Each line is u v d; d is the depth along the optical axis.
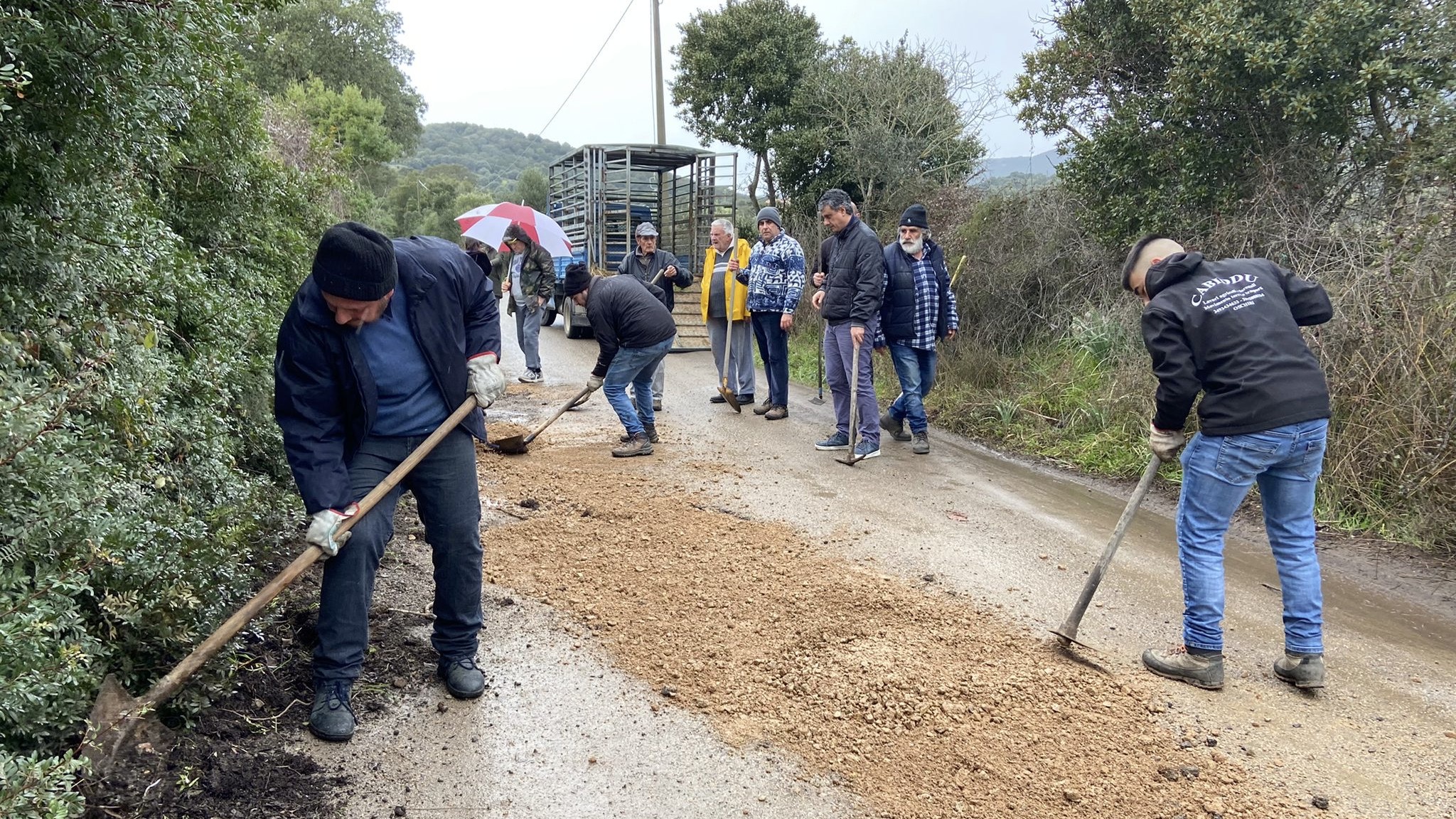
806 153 17.27
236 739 2.86
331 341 2.79
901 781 2.91
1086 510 6.09
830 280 6.97
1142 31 9.02
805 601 4.23
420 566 4.53
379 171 33.81
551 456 7.00
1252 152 8.12
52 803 1.94
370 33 31.20
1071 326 9.60
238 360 4.36
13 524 2.30
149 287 3.39
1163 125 8.93
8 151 2.51
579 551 4.82
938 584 4.60
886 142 15.45
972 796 2.84
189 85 3.05
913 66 16.11
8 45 2.28
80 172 2.79
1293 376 3.49
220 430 3.84
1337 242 6.85
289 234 5.74
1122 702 3.44
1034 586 4.63
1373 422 5.87
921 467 7.03
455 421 3.09
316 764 2.83
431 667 3.49
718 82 19.61
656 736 3.12
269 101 10.67
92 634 2.69
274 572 3.89
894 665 3.62
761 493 6.10
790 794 2.84
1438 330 5.75
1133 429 7.48
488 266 9.18
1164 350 3.59
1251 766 3.08
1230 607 4.48
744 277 8.85
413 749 2.98
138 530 2.78
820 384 9.45
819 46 19.20
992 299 10.45
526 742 3.05
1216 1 7.68
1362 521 5.70
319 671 2.97
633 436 7.02
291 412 2.82
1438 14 6.76
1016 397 8.82
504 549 4.82
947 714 3.29
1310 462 3.56
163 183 4.35
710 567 4.63
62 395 2.45
